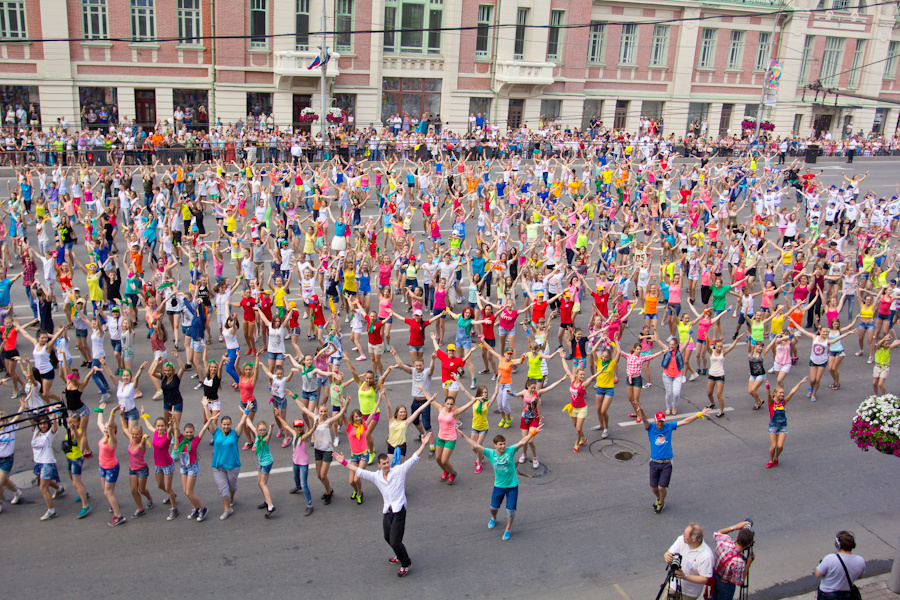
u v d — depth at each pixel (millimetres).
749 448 15656
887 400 11547
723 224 33562
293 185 33312
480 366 18891
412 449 14930
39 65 40531
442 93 50812
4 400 16172
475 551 11945
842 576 9977
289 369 18188
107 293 20047
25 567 11156
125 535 12023
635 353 15656
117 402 16156
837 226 31922
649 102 58062
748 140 54188
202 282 18609
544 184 37938
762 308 20453
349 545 11977
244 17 43750
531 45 51406
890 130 66312
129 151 37906
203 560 11461
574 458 14898
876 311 21516
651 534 12570
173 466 12805
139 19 42156
